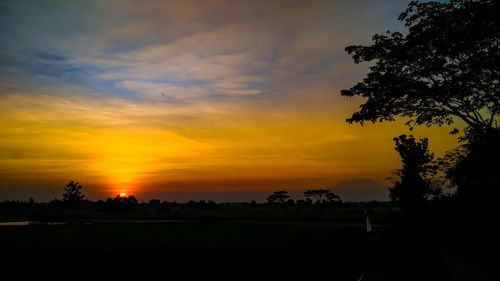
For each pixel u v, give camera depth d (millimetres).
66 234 41438
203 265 17859
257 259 19297
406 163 37438
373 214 79688
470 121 18469
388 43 18516
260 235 37312
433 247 10516
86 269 17406
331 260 15031
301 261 16547
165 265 18266
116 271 16766
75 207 131500
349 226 47469
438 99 18250
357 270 11078
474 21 15109
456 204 20188
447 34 16016
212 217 89000
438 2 16969
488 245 8977
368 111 19312
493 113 17703
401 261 9984
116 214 110312
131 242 32062
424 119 19719
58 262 20094
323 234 35844
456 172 18734
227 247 26891
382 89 18781
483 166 17438
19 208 156750
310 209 145875
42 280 14891
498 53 15180
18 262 20109
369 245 15742
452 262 8344
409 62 18297
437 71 17781
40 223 70188
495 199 15336
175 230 46875
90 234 41344
